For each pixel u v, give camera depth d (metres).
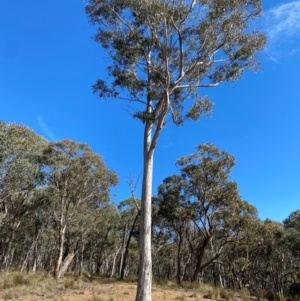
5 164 21.80
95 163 26.67
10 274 19.58
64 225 26.72
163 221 35.69
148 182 11.73
